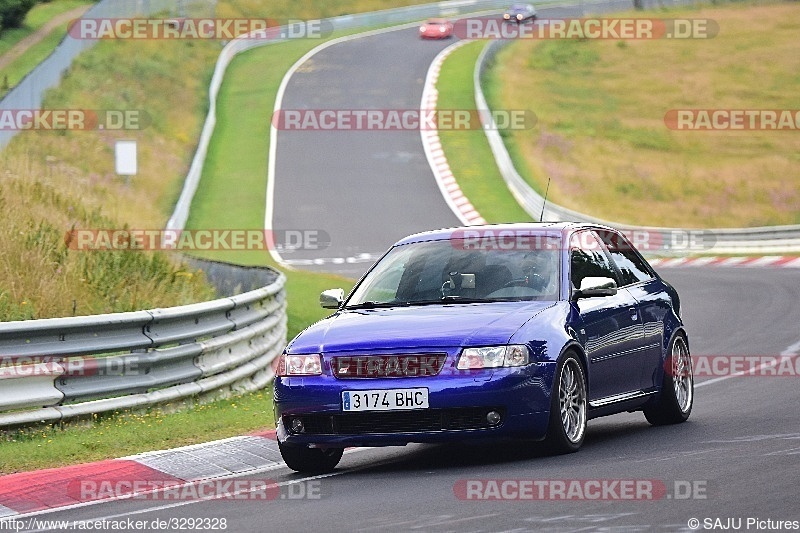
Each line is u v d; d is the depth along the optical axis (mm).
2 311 50688
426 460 32844
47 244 58344
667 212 176750
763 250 132375
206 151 188250
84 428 40156
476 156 191000
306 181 175875
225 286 72938
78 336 41125
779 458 29219
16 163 77000
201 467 33156
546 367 30656
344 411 30250
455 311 32125
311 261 131375
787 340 62812
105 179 140375
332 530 23203
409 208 163875
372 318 32219
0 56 195125
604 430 37906
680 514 23078
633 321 35906
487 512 24125
